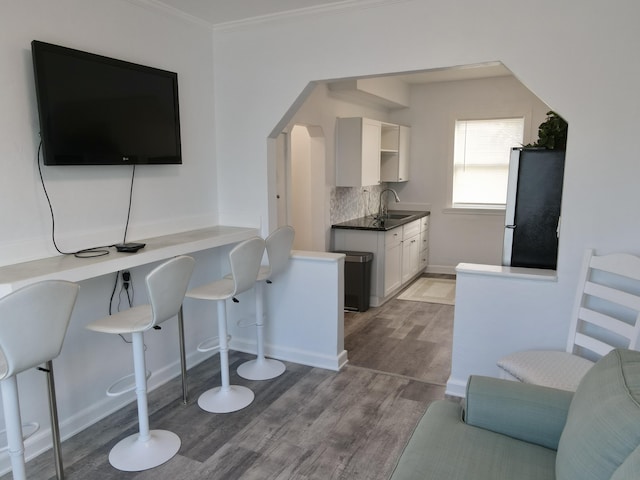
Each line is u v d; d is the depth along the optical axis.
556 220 2.97
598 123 2.53
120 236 2.92
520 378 2.30
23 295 1.72
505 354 2.92
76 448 2.54
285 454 2.47
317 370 3.50
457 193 6.55
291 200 4.86
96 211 2.75
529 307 2.81
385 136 6.20
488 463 1.62
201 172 3.56
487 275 2.88
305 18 3.21
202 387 3.24
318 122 4.85
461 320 3.00
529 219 3.03
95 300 2.77
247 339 3.83
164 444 2.52
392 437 2.62
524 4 2.61
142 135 2.91
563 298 2.73
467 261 6.56
